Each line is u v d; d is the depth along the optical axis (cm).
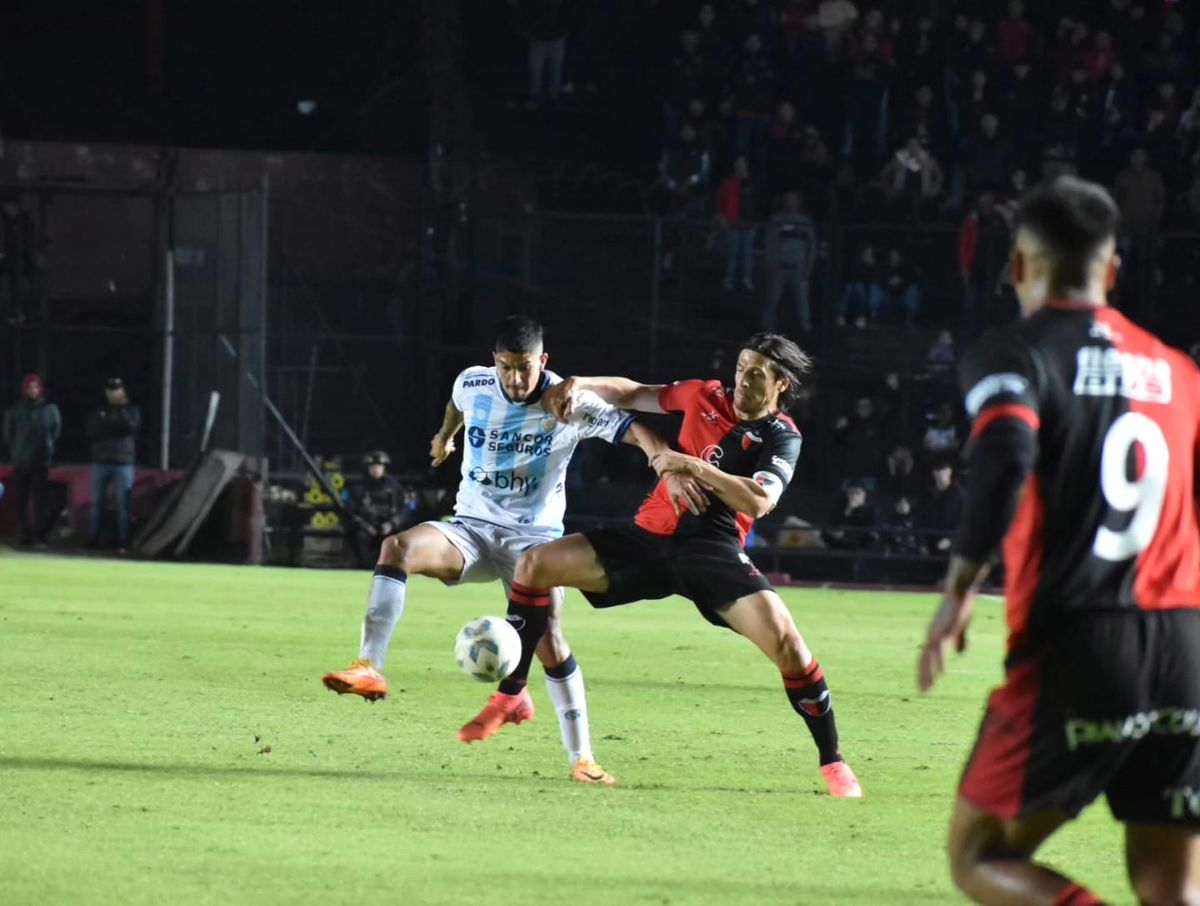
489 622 1522
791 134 5531
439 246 5300
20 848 1175
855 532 4772
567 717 1555
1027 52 5750
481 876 1133
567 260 5697
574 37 6378
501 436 1703
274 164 5606
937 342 5075
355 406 5431
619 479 5184
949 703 2216
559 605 1580
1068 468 820
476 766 1598
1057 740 815
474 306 5322
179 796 1387
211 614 3064
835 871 1192
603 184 5959
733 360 5581
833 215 5147
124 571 4088
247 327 4716
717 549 1535
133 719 1806
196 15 6475
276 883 1095
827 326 5156
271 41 6488
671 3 6297
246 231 4709
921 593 4622
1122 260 5259
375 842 1234
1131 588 821
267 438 5338
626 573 1555
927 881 1167
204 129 6256
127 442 4697
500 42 6525
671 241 5697
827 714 1518
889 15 5941
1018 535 834
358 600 3500
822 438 5184
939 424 4875
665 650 2752
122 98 6284
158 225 4816
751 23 5688
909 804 1477
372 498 4744
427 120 6106
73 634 2631
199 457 4697
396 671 2320
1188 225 5488
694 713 2019
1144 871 873
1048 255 858
